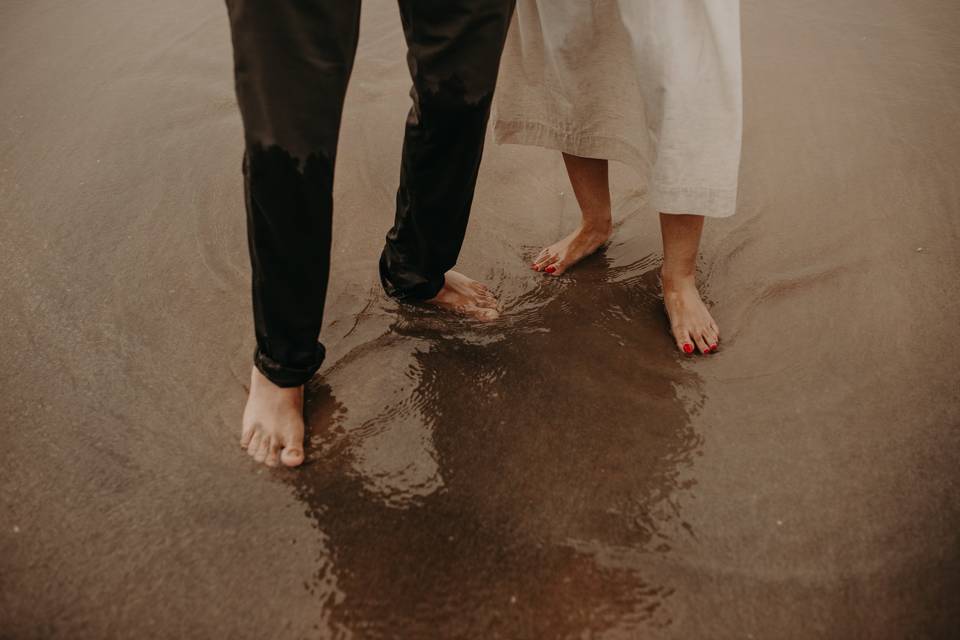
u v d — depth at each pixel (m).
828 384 1.83
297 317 1.59
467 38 1.50
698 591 1.43
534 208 2.46
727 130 1.68
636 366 1.90
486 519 1.56
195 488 1.64
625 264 2.23
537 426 1.75
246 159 1.39
